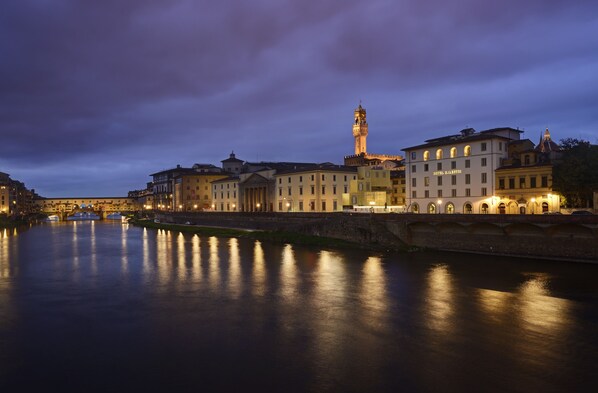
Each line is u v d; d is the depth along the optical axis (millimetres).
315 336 31422
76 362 27312
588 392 22922
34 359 27844
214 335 31859
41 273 57688
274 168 160750
